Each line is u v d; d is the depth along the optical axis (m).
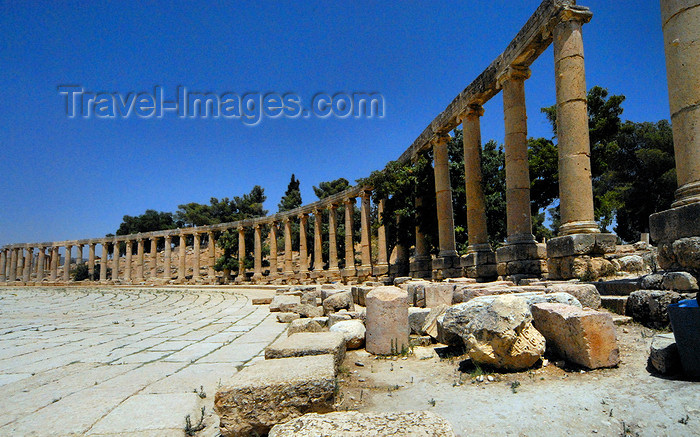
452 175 26.61
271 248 46.22
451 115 20.91
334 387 4.75
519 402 5.00
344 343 7.63
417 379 6.34
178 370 7.45
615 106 30.19
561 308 6.38
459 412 4.86
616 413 4.50
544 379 5.66
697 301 5.29
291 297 18.50
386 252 31.97
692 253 7.72
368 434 3.37
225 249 51.78
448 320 7.07
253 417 4.52
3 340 11.49
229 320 15.16
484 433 4.31
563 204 12.64
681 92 8.49
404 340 8.02
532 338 6.03
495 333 6.05
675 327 5.20
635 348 6.43
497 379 5.86
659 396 4.68
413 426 3.48
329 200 38.75
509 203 15.95
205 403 5.59
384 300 8.06
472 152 19.34
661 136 39.94
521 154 15.91
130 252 57.78
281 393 4.59
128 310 20.44
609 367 5.75
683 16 8.55
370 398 5.62
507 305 6.17
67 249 62.09
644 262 13.64
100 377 7.06
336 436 3.37
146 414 5.16
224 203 77.81
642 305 7.73
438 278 21.50
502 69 16.61
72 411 5.30
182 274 52.22
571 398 4.95
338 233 56.88
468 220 19.30
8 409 5.45
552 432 4.26
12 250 65.81
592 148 30.59
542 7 13.77
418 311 9.10
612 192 36.97
